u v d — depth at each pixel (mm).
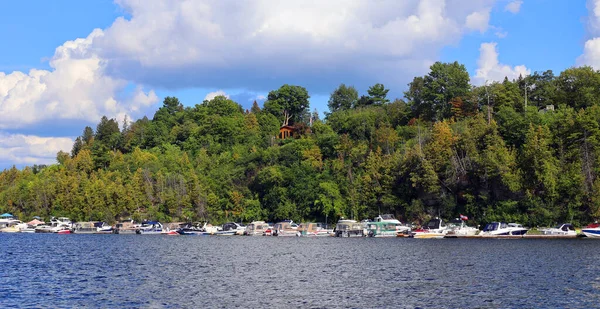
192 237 146250
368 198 151375
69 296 51406
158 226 164375
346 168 166500
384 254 88250
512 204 127938
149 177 187375
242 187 177625
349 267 71375
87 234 165000
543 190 125750
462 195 137500
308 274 65188
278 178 168500
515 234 121125
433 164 140500
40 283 59062
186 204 174750
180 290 54469
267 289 54844
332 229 151625
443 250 93125
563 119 131500
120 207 179500
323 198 156750
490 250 91438
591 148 125062
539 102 178000
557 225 123062
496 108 169750
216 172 186125
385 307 45875
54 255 90625
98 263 77812
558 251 87688
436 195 140000
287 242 121875
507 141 146125
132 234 163500
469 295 50406
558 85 172875
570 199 122375
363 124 191875
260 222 156500
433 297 49719
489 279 59125
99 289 55156
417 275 63000
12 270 70062
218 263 77375
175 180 182625
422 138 160750
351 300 48875
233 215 172375
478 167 133000
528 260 75500
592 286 54062
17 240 134750
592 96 159625
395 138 172875
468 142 138875
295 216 163125
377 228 138875
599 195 117500
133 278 62594
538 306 45562
